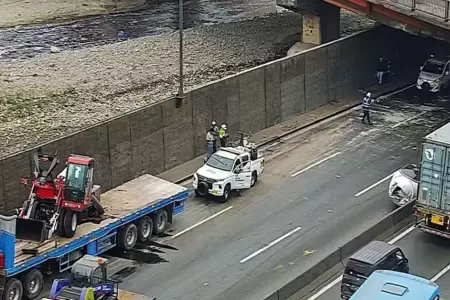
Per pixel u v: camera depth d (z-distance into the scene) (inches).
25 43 2684.5
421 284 1109.1
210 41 2719.0
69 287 1136.8
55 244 1256.8
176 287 1299.2
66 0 3324.3
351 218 1563.7
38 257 1218.6
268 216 1569.9
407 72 2541.8
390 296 1076.5
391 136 2011.6
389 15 2210.9
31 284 1229.1
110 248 1382.9
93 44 2699.3
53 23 2974.9
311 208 1606.8
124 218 1374.3
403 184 1587.1
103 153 1599.4
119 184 1643.7
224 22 3051.2
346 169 1806.1
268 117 2032.5
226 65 2470.5
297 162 1841.8
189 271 1352.1
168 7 3326.8
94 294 1141.1
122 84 2251.5
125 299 1194.6
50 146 1488.7
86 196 1304.1
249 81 1953.7
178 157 1793.8
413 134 2027.6
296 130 2033.7
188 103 1793.8
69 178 1294.3
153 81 2288.4
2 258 1170.0
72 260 1301.7
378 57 2416.3
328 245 1450.5
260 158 1724.9
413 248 1443.2
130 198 1465.3
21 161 1443.2
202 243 1453.0
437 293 1107.9
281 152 1898.4
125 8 3270.2
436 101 2298.2
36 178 1307.8
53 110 2036.2
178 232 1493.6
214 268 1364.4
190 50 2608.3
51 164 1330.0
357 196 1665.8
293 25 2967.5
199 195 1636.3
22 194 1450.5
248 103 1961.1
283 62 2050.9
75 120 1968.5
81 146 1549.0
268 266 1373.0
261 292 1286.9
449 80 2393.0
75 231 1310.3
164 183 1552.7
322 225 1531.7
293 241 1465.3
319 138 1990.7
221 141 1827.0
